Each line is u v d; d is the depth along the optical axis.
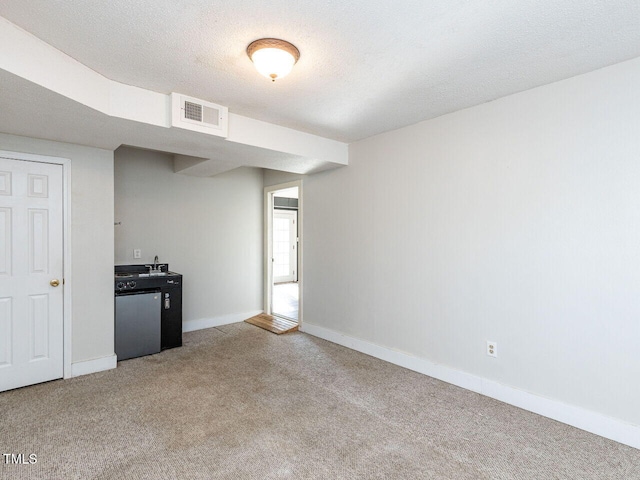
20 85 1.84
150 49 1.93
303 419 2.40
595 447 2.09
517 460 1.97
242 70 2.18
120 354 3.45
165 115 2.53
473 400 2.68
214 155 3.43
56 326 2.97
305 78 2.29
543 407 2.45
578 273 2.30
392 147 3.42
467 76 2.27
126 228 4.11
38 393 2.74
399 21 1.68
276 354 3.70
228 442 2.12
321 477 1.83
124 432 2.22
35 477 1.80
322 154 3.62
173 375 3.13
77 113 2.26
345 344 3.96
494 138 2.68
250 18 1.66
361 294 3.78
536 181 2.47
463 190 2.88
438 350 3.08
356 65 2.11
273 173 5.15
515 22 1.69
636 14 1.63
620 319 2.14
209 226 4.81
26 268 2.83
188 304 4.62
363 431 2.26
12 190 2.76
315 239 4.37
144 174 4.24
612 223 2.16
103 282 3.22
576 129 2.29
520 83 2.39
